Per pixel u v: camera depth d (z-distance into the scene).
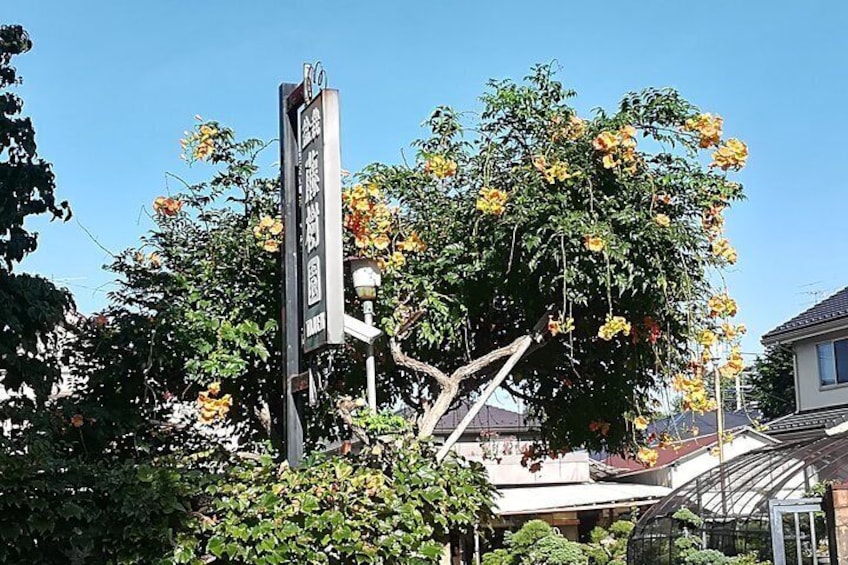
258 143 7.25
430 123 7.29
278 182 7.31
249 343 7.00
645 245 6.45
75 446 7.01
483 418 14.41
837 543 7.95
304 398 6.53
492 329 7.62
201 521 4.80
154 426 7.41
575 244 6.39
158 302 7.12
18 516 4.60
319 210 5.56
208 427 7.86
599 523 22.25
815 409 20.00
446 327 7.07
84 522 4.72
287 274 5.99
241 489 4.92
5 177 8.43
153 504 4.70
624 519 20.86
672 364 7.22
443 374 7.05
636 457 7.99
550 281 6.64
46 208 8.66
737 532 10.16
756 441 21.61
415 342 7.48
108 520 4.72
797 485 10.68
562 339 7.12
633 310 6.91
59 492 4.68
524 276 6.77
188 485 4.88
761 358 27.80
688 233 6.68
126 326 7.15
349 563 4.81
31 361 7.84
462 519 5.38
